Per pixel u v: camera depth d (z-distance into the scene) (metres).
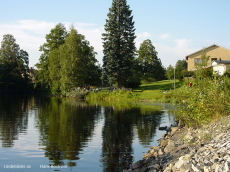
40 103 39.69
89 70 67.19
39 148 12.67
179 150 9.35
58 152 12.00
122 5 55.12
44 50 65.31
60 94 61.50
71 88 55.97
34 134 15.98
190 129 13.23
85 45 68.25
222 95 13.23
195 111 13.88
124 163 10.36
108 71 54.53
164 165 7.93
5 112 27.22
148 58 81.44
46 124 19.81
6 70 72.88
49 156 11.36
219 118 12.62
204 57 33.66
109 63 54.25
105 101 45.78
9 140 14.31
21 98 51.19
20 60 76.25
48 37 64.06
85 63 63.47
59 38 63.81
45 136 15.45
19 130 17.25
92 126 19.11
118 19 55.50
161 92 47.69
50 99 49.84
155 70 81.38
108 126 19.16
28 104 37.47
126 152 11.99
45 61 65.31
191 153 7.67
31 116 24.39
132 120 22.19
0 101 41.84
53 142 13.95
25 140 14.34
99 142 14.02
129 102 43.16
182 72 55.97
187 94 15.42
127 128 18.31
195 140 10.08
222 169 5.58
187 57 59.47
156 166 7.93
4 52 74.00
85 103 40.94
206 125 12.34
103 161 10.62
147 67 81.06
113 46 53.41
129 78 57.00
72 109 31.20
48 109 30.89
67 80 54.66
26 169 9.71
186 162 6.70
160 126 19.17
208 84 14.38
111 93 50.28
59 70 58.53
